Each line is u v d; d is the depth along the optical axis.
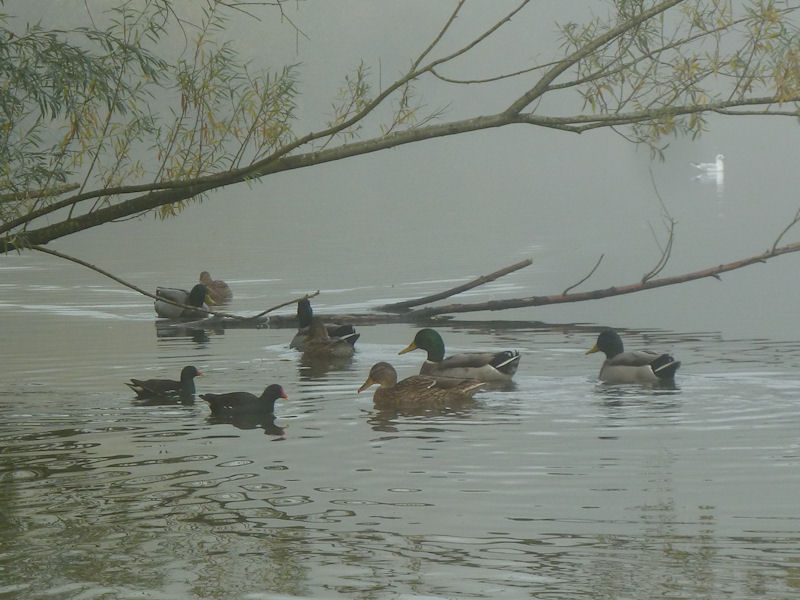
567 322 26.72
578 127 14.95
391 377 18.14
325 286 33.84
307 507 11.98
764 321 25.75
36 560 10.33
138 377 20.17
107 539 10.95
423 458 14.02
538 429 15.52
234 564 10.18
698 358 20.88
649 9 14.73
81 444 14.99
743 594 9.30
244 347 23.64
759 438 14.76
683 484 12.68
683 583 9.58
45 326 26.86
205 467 13.75
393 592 9.43
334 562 10.22
